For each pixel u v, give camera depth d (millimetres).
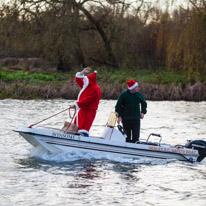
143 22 50719
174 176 11656
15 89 36188
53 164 12469
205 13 40875
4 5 45625
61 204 9031
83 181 10820
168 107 31234
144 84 38406
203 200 9516
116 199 9461
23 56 55531
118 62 53406
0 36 45906
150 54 52969
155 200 9461
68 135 13039
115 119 13844
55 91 36656
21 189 10008
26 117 23125
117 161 13164
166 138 17953
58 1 46000
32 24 45406
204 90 37812
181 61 42969
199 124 22359
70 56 47469
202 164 13422
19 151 14203
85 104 13453
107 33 52469
